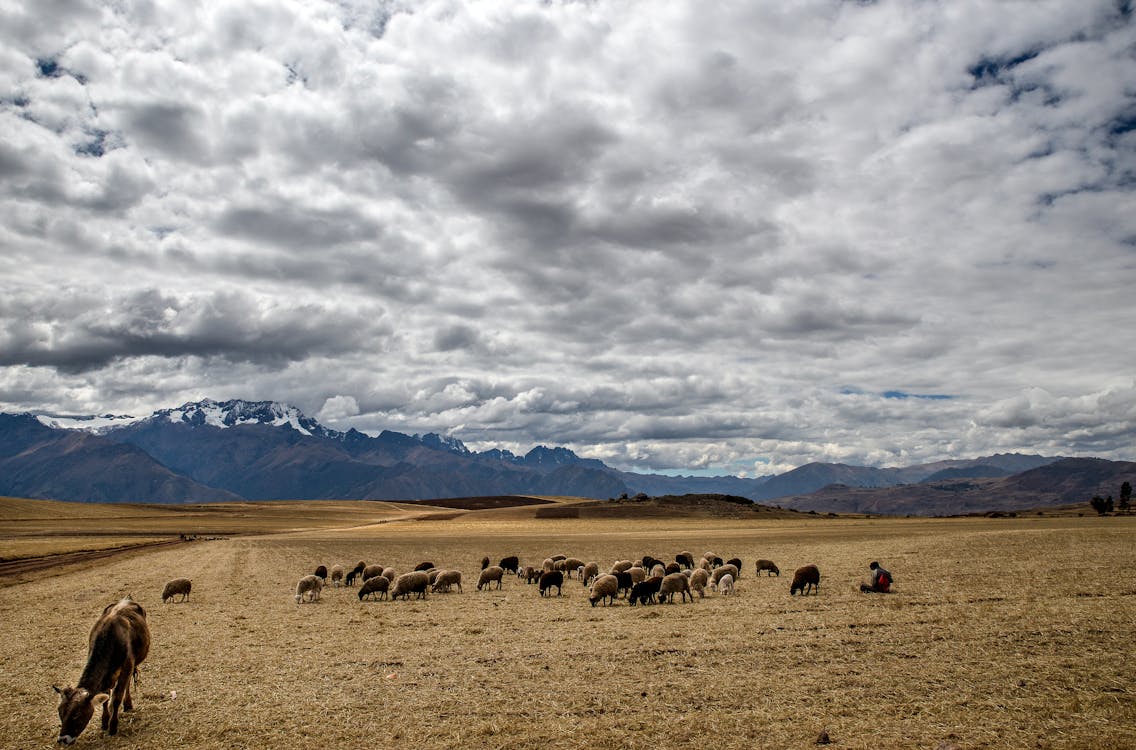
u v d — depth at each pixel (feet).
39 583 152.35
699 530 381.40
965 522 410.52
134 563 206.18
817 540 253.44
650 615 89.45
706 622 81.00
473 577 155.02
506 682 56.03
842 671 55.77
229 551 251.19
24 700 55.01
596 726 45.01
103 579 156.97
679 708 48.21
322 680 58.54
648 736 43.06
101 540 367.45
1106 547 146.51
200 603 113.80
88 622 93.35
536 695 52.16
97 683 43.65
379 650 70.33
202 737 45.32
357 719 47.85
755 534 316.40
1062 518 454.40
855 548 192.95
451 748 42.19
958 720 43.80
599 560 193.77
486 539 316.19
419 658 65.72
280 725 47.21
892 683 52.08
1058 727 41.91
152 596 123.34
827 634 69.72
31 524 519.60
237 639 79.05
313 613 100.63
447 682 56.59
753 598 102.94
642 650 65.92
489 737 43.78
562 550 232.94
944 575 112.88
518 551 231.50
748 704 48.55
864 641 65.67
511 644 71.41
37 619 97.40
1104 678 51.37
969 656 58.80
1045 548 148.87
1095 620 70.33
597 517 552.00
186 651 72.38
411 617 94.73
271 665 64.59
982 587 96.63
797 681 53.42
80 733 41.93
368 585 117.70
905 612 80.28
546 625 84.07
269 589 133.80
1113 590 88.89
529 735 43.80
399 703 51.24
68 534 442.91
